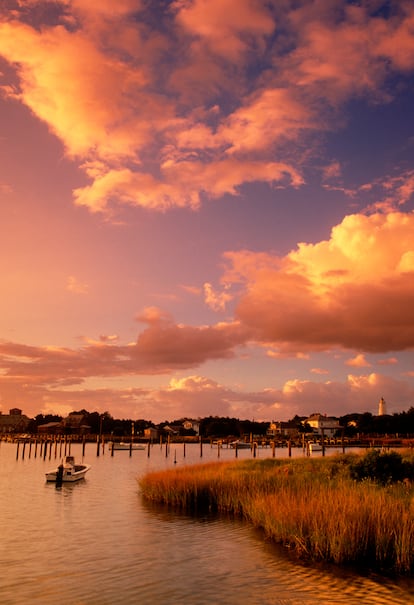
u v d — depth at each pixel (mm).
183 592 16844
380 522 19656
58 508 35500
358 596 15953
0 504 37594
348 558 19188
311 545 20312
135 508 34156
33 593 16984
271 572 18562
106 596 16609
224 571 19000
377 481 31766
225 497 32250
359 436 148125
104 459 98062
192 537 24891
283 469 38406
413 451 47906
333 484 30812
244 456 106625
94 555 21953
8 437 191375
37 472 67625
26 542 24641
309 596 16078
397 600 15562
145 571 19375
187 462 87875
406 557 18312
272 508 25219
